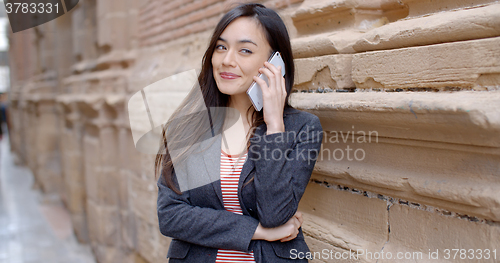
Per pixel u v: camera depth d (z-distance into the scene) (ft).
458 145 3.62
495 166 3.42
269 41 4.33
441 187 3.73
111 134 12.17
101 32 11.66
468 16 3.45
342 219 5.14
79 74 15.21
